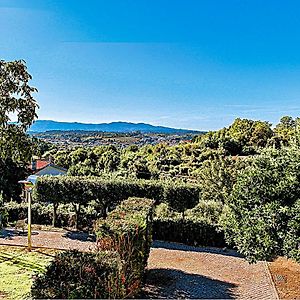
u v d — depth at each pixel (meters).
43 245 13.74
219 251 14.11
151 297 9.03
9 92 10.33
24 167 25.80
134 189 16.16
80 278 4.77
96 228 8.46
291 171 8.07
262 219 8.20
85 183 16.36
